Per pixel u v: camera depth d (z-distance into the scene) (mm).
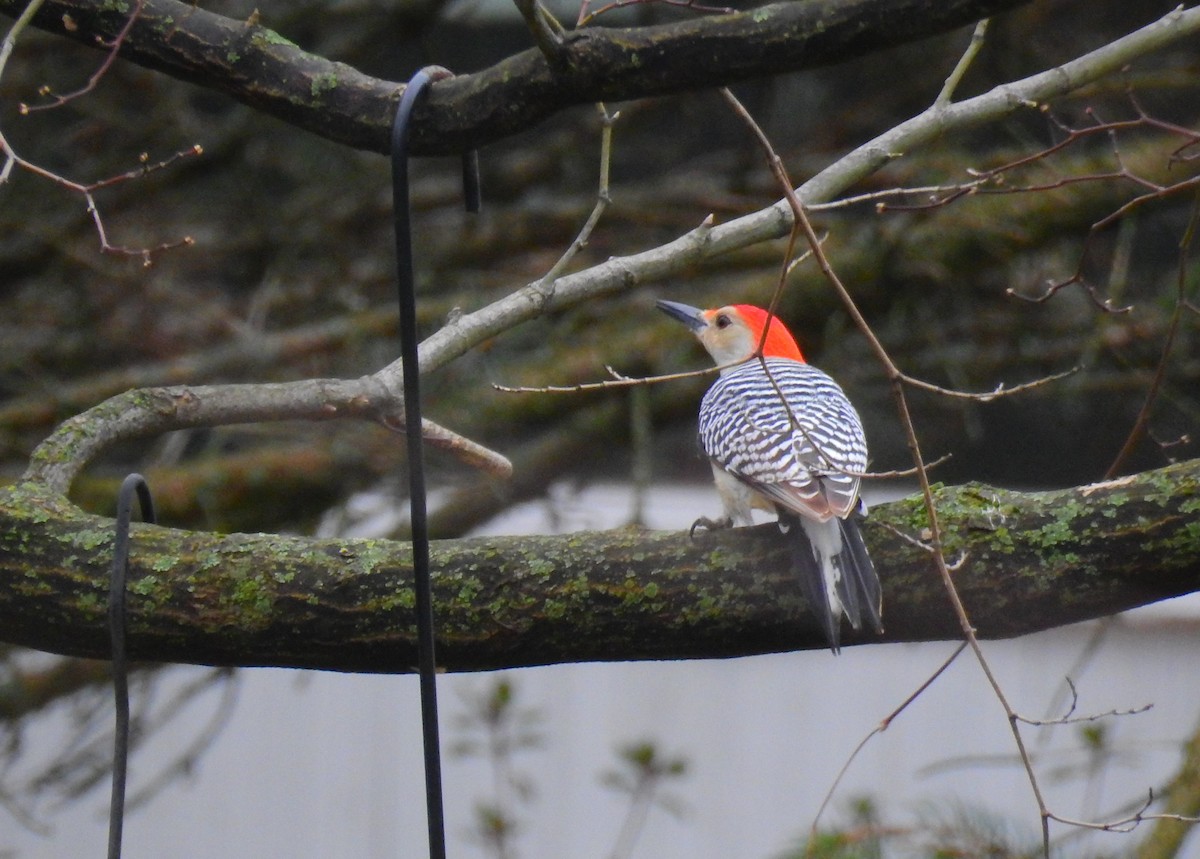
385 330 12875
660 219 13414
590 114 14383
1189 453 13164
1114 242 13297
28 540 5723
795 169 13414
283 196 14570
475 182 5715
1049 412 14812
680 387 13039
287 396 6285
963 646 5637
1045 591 5465
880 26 4410
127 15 5793
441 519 13039
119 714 5414
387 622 5648
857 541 5562
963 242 12406
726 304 12688
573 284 6637
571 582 5629
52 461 6043
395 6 13578
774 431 6605
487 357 13164
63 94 13016
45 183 13141
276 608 5641
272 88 5652
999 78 13328
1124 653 13891
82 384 12789
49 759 14914
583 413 13125
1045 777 12555
